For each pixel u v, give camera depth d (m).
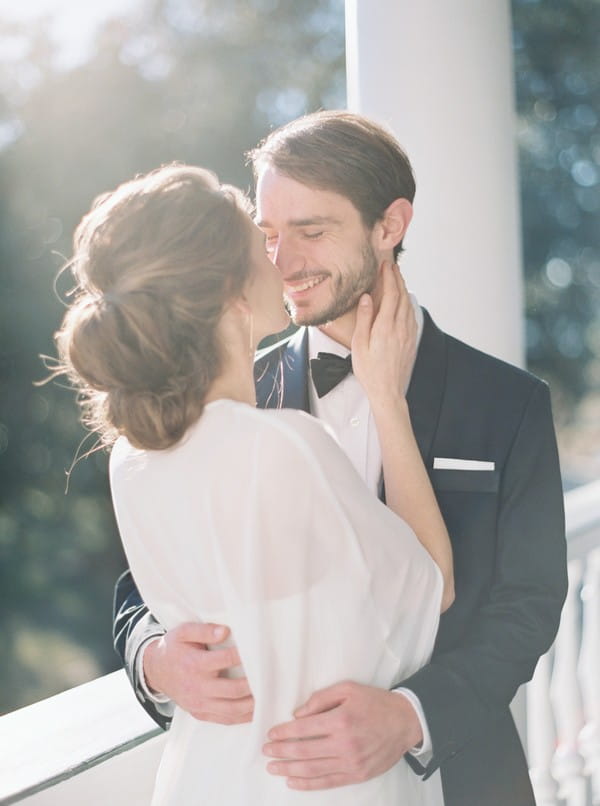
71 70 10.14
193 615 1.64
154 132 10.13
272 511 1.47
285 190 1.95
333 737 1.50
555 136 11.09
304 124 2.00
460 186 2.65
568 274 11.23
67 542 10.40
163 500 1.57
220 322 1.56
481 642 1.82
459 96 2.63
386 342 1.86
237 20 10.55
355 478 1.54
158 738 2.22
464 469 1.94
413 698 1.61
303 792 1.53
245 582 1.49
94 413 1.62
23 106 10.08
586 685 3.38
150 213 1.51
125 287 1.48
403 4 2.60
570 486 11.78
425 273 2.68
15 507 10.26
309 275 1.98
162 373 1.48
